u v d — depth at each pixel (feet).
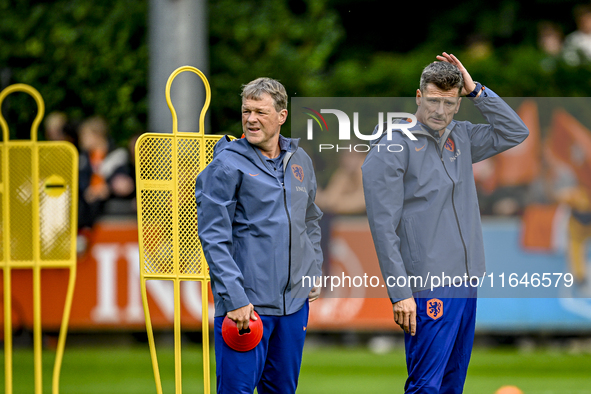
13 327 80.84
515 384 70.95
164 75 69.21
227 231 40.57
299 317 42.88
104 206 81.71
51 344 81.51
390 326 78.28
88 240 80.64
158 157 48.34
